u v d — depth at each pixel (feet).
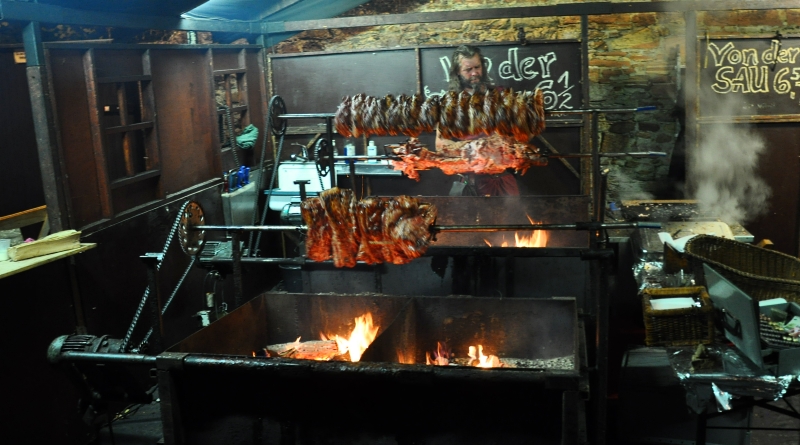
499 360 12.50
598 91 22.93
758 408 14.92
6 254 12.41
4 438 11.98
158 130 17.13
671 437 13.35
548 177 22.13
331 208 11.18
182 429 10.19
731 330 11.89
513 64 21.65
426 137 22.38
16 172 16.28
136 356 10.00
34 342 12.62
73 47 13.89
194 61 19.19
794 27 21.40
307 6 22.71
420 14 20.52
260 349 13.17
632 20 22.34
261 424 9.98
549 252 14.30
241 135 21.98
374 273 15.52
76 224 14.07
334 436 9.78
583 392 9.64
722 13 21.74
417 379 9.07
